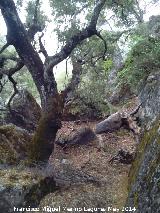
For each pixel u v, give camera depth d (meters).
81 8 13.13
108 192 9.35
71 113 17.86
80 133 14.61
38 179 9.23
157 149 6.88
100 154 13.38
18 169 9.75
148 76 14.43
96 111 17.92
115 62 19.67
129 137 14.55
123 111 16.23
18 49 10.22
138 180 7.32
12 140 11.24
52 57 9.95
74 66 10.42
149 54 12.58
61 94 10.25
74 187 9.82
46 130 10.17
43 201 8.96
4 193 8.43
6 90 20.61
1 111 15.55
